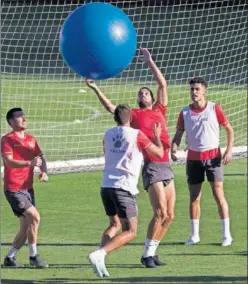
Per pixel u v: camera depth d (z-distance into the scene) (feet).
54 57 199.62
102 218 85.35
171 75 195.11
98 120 147.74
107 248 61.16
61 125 142.51
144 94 67.05
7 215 85.92
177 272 64.44
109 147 62.90
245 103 159.53
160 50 206.80
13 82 179.01
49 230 80.18
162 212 66.44
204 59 203.62
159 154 62.39
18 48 199.11
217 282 60.70
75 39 55.36
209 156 74.74
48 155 119.96
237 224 82.58
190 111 75.31
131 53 56.65
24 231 66.33
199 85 74.84
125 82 180.75
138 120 66.39
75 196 95.25
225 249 73.20
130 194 62.23
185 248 73.72
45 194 95.96
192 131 74.95
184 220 84.58
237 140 131.85
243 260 68.80
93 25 55.16
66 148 125.39
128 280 61.57
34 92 170.19
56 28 200.85
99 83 179.93
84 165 111.34
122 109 63.00
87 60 55.52
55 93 171.22
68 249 73.05
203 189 99.19
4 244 74.54
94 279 61.93
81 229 80.79
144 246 72.33
